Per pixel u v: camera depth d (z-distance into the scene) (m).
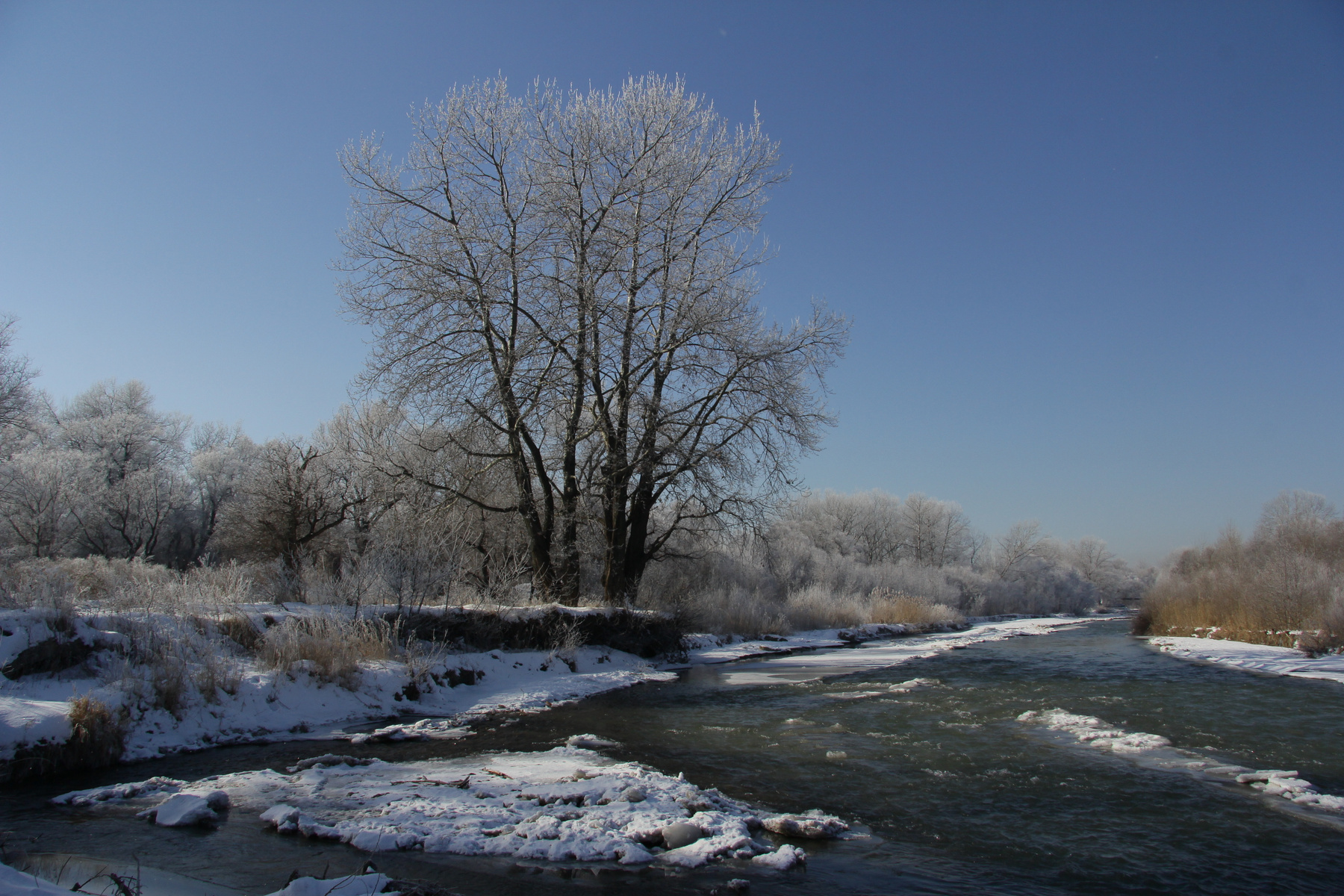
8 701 9.12
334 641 13.01
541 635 18.53
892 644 29.03
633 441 22.47
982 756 9.91
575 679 16.55
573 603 21.97
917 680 17.23
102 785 8.31
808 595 36.22
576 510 22.47
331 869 5.86
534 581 22.06
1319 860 6.48
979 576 69.38
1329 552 37.03
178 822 6.89
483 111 21.33
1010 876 6.12
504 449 22.56
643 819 7.02
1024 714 12.77
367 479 27.73
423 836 6.55
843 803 7.94
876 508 84.06
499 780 8.47
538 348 21.14
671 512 28.56
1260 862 6.43
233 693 11.21
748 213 23.78
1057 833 7.09
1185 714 12.77
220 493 51.44
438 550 19.17
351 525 29.22
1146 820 7.45
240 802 7.63
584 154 21.97
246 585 17.09
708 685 16.92
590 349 21.55
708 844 6.45
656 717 12.84
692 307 22.12
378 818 7.02
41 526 37.59
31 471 38.56
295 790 8.02
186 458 59.75
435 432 22.42
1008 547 84.75
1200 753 10.02
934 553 86.31
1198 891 5.88
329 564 25.58
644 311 22.70
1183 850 6.69
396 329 20.47
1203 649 23.12
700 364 22.84
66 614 10.80
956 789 8.44
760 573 39.69
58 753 8.69
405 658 14.27
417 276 20.33
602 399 22.52
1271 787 8.41
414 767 9.11
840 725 12.01
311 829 6.65
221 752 10.00
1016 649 26.61
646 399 22.34
